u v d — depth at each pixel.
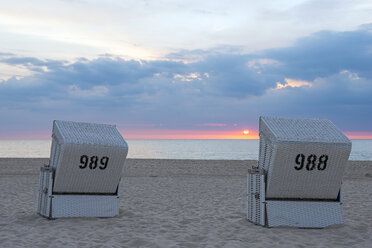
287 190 7.45
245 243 6.30
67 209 7.91
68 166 7.67
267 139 7.48
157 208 9.88
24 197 11.32
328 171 7.40
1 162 25.56
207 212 9.32
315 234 6.96
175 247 6.03
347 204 10.62
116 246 6.04
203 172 21.00
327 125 7.82
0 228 7.14
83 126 8.23
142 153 84.81
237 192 13.14
